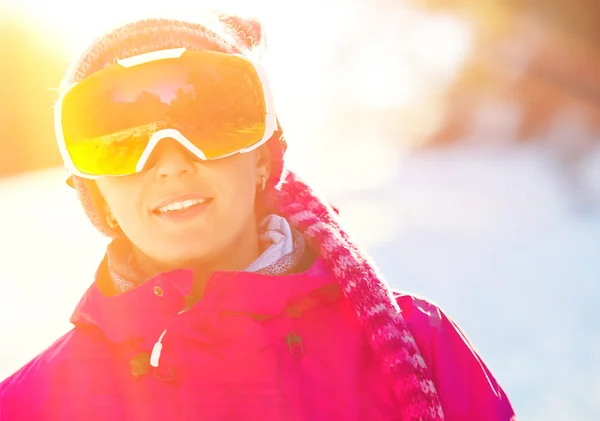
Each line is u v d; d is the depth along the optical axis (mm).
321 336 1579
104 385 1512
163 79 1491
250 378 1496
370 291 1573
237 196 1529
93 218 1639
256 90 1543
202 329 1486
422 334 1657
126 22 1572
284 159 1737
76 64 1597
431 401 1515
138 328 1502
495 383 1681
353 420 1525
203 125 1489
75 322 1598
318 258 1635
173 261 1521
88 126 1492
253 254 1633
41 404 1522
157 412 1479
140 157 1459
